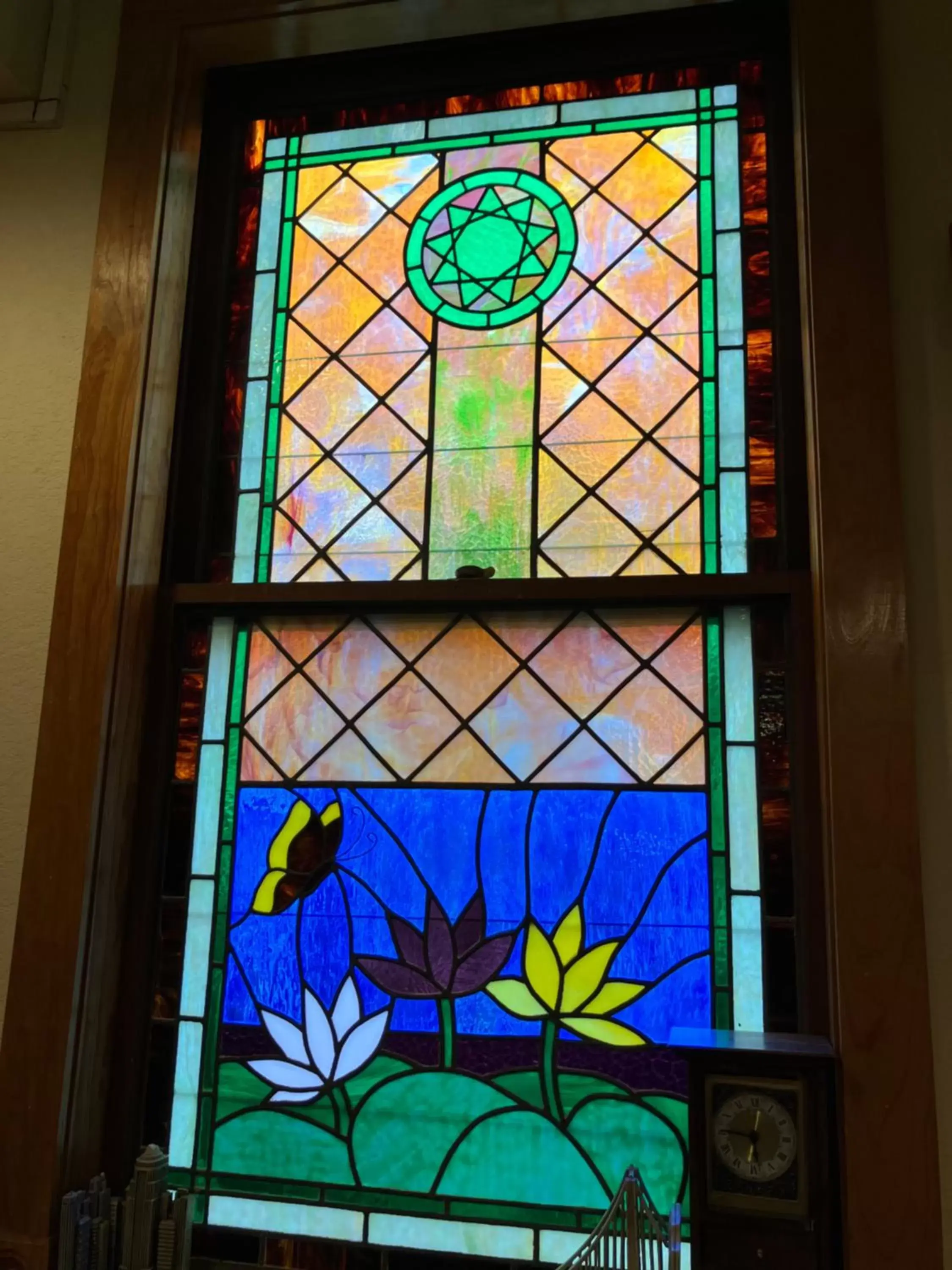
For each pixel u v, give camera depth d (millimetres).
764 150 1815
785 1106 1268
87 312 1837
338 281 1934
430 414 1836
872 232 1592
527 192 1893
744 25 1856
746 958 1544
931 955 1379
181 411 1906
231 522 1866
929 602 1478
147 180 1863
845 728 1446
